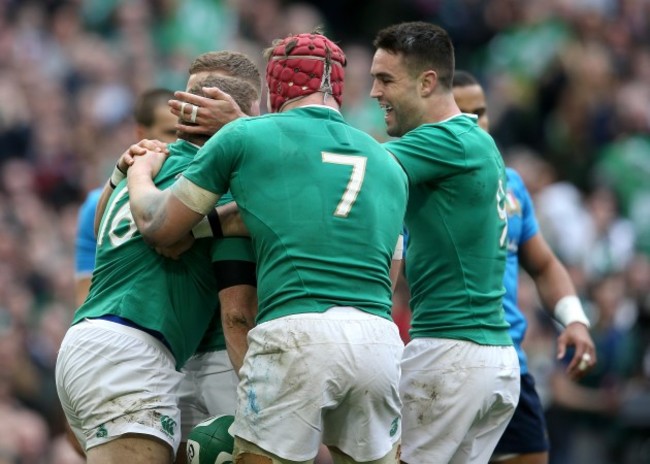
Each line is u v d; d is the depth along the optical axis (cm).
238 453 1778
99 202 2028
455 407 1984
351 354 1734
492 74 5956
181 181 1809
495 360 2005
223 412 2050
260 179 1786
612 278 4128
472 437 2045
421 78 2019
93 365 1856
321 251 1762
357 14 6606
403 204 1866
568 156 5609
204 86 1989
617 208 5278
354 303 1761
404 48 2016
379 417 1786
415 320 2038
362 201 1797
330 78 1872
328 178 1792
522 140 5631
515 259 2384
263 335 1756
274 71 1878
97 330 1875
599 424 3591
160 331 1891
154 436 1848
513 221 2384
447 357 1991
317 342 1727
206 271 1927
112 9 5453
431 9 6444
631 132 5684
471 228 1984
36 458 3606
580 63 5806
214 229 1881
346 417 1780
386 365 1762
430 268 2006
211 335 2064
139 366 1864
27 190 4603
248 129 1803
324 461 3225
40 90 4972
